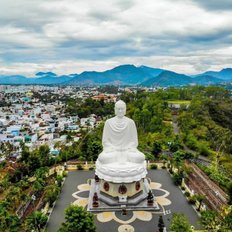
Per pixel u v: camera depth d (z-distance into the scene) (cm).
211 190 5028
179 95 16475
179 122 10531
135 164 4434
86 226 3212
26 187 5109
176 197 4622
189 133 8819
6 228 3544
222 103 14238
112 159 4488
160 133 8881
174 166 5759
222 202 4547
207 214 3612
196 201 4375
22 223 3872
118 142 4681
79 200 4541
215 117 12400
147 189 4744
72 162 6297
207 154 7744
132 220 3941
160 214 4100
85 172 5762
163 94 15975
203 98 14550
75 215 3222
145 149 7312
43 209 4222
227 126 11956
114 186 4322
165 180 5325
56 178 5138
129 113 11188
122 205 4225
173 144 7206
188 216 4044
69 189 4947
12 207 4269
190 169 5800
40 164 5872
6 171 6234
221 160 7150
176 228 3212
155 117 9738
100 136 8775
